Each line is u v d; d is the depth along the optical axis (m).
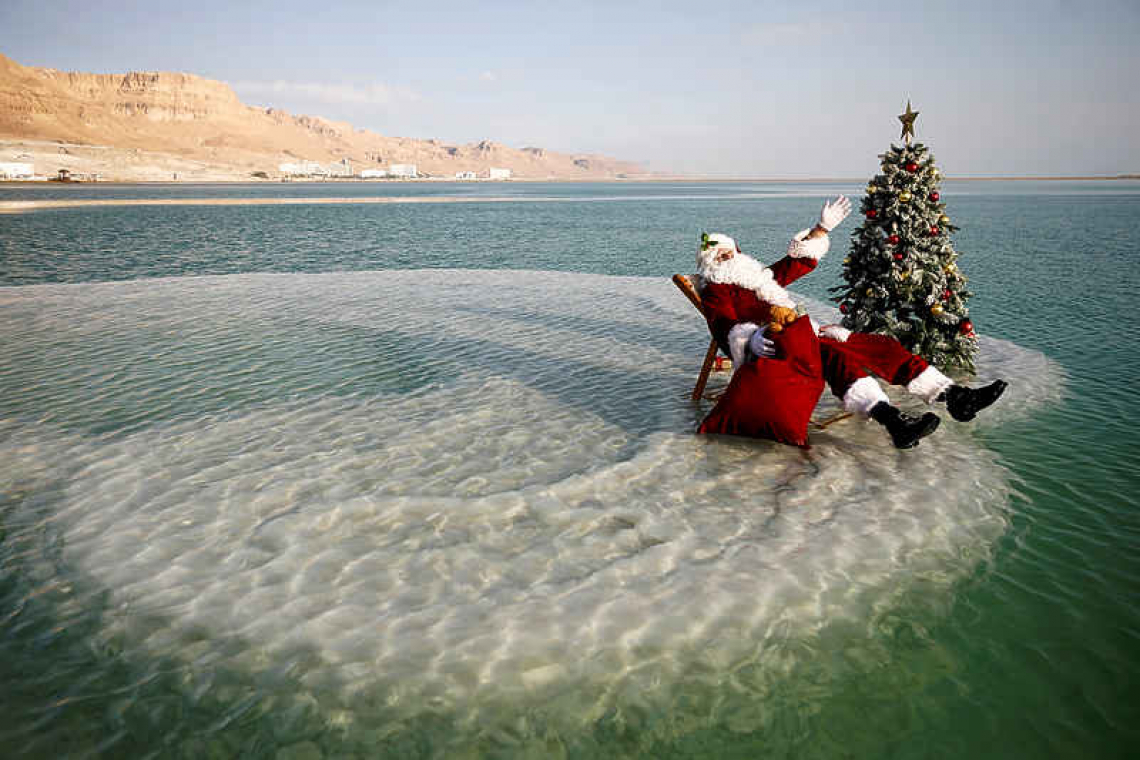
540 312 9.70
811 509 3.84
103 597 3.08
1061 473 4.34
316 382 6.34
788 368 4.46
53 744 2.28
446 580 3.16
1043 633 2.82
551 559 3.32
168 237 25.69
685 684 2.54
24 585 3.20
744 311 4.89
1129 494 4.03
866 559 3.34
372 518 3.74
